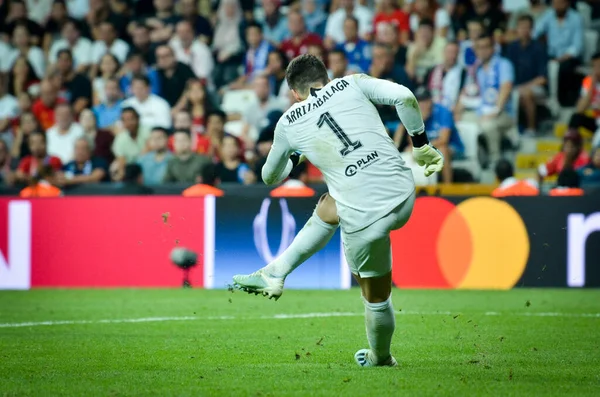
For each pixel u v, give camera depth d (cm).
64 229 3484
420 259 3334
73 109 4669
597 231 3203
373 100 1563
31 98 4722
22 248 3509
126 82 4681
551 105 4450
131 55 4597
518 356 1856
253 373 1623
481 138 4166
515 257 3269
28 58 5094
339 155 1541
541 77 4400
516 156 4256
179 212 3397
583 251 3222
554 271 3244
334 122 1548
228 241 3350
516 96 4319
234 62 4850
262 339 2134
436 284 3319
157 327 2370
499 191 3372
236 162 3862
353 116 1544
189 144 3825
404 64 4447
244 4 5006
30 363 1778
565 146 3706
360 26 4700
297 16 4600
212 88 4825
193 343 2070
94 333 2261
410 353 1905
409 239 3344
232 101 4634
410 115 1505
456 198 3309
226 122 4472
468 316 2559
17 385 1512
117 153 4181
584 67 4638
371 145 1534
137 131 4184
